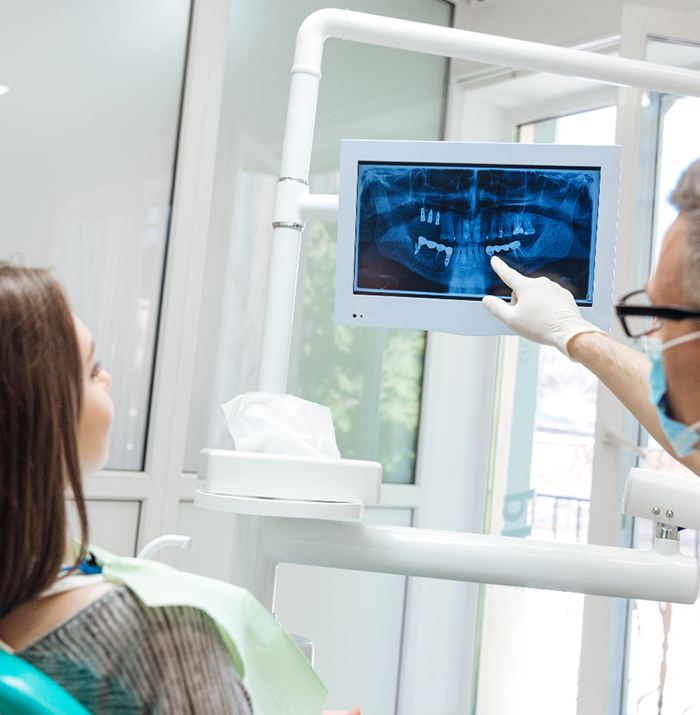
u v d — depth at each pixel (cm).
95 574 83
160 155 253
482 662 326
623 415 249
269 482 116
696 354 53
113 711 75
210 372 262
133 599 77
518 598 334
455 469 317
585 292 132
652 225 253
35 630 77
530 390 343
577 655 348
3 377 75
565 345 122
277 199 145
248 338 270
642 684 273
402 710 307
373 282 137
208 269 261
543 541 124
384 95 302
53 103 238
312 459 117
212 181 257
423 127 311
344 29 144
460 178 134
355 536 123
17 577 75
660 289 54
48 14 237
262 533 126
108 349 246
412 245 136
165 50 253
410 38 143
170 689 75
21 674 69
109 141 246
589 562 122
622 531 253
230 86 265
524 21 300
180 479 252
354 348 298
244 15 268
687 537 296
